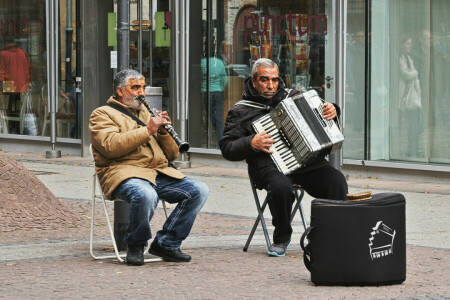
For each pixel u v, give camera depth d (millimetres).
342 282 7984
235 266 9016
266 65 9875
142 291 7824
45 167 18891
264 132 9562
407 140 17125
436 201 14344
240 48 18750
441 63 16781
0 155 12117
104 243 10406
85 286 8016
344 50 17031
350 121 17484
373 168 17312
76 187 15586
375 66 17359
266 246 10281
